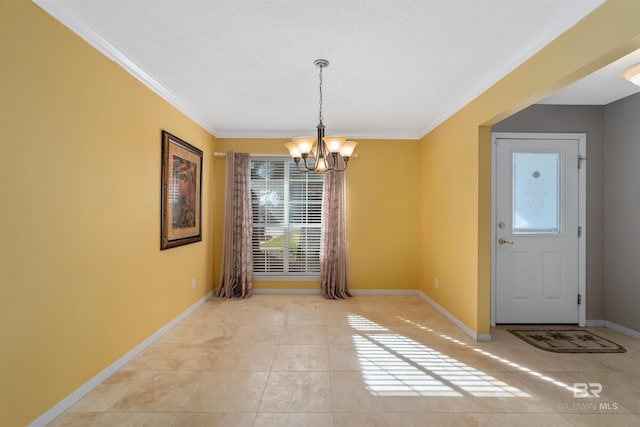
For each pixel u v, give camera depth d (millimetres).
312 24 2094
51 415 1892
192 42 2320
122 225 2561
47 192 1865
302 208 5008
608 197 3541
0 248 1605
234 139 4898
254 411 1992
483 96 3043
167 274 3326
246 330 3375
